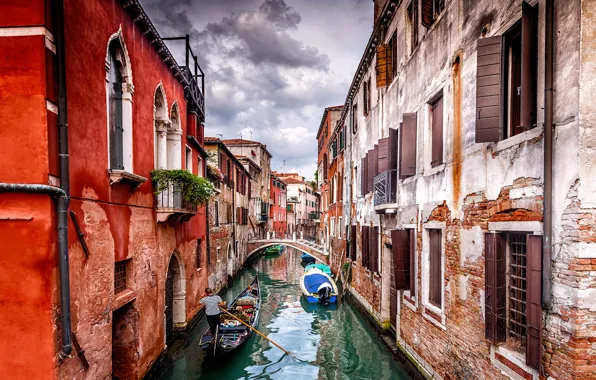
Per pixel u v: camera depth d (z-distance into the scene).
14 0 4.71
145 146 8.20
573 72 3.90
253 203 35.16
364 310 13.86
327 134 30.27
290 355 10.70
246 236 29.20
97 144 6.02
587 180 3.81
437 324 7.12
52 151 4.80
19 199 4.70
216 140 18.84
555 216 4.11
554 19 4.20
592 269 3.79
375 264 11.91
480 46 5.23
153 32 8.23
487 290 5.35
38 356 4.70
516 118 5.16
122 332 7.52
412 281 8.52
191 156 12.52
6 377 4.71
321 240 32.03
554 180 4.12
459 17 6.30
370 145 13.49
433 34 7.43
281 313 15.70
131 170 7.30
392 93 10.61
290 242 28.34
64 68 4.98
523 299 4.98
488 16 5.46
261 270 28.83
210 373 9.27
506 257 5.21
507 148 4.97
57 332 4.82
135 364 7.54
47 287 4.70
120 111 7.21
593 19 3.80
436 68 7.26
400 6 9.84
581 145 3.81
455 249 6.41
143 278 7.98
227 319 11.78
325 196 31.06
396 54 10.36
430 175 7.52
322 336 12.49
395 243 8.83
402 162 8.51
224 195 19.95
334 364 9.94
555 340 4.10
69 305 4.97
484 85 5.20
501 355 5.06
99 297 5.99
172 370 9.36
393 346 10.02
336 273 21.75
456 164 6.38
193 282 12.34
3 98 4.70
